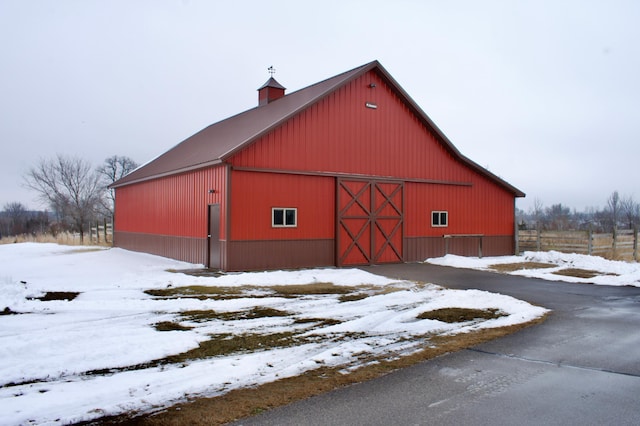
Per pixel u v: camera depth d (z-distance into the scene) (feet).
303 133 55.11
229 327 27.66
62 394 17.49
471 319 30.14
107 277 45.11
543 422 15.29
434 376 19.52
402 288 42.27
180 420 15.35
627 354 22.82
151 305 33.14
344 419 15.43
